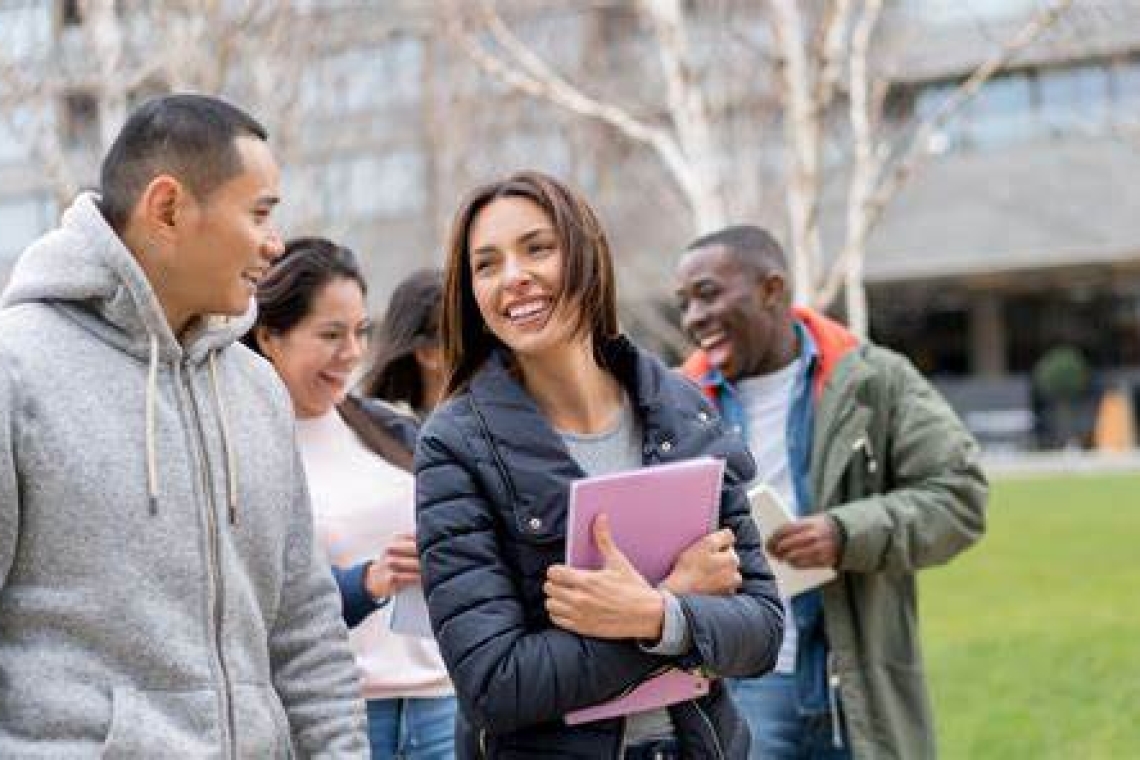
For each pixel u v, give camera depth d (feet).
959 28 48.37
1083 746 20.62
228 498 8.23
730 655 8.16
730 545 8.45
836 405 12.79
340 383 11.87
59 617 7.59
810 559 11.74
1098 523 45.42
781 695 12.63
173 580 7.86
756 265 13.24
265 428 8.66
